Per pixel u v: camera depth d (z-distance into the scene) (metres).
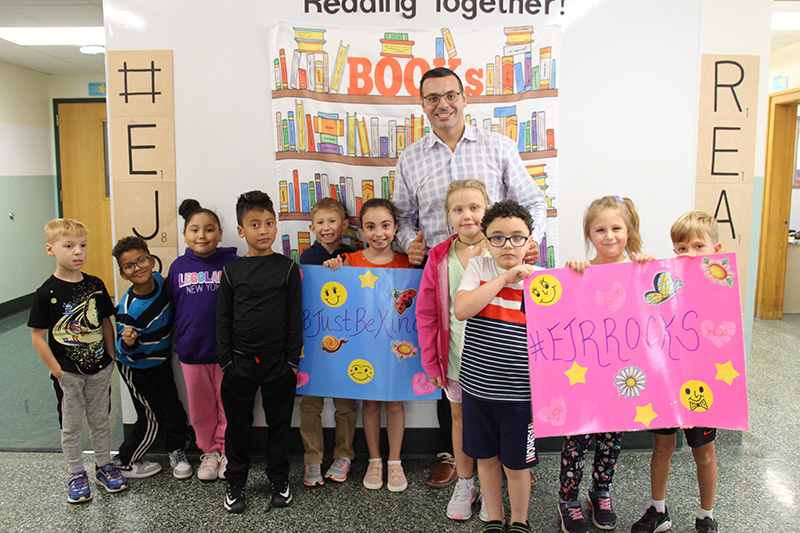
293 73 2.31
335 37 2.30
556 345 1.65
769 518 1.92
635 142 2.38
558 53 2.30
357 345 2.14
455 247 1.87
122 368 2.22
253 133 2.36
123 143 2.38
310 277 2.15
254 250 2.03
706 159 2.45
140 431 2.25
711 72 2.40
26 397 3.14
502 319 1.62
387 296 2.11
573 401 1.66
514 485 1.64
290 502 2.06
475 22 2.29
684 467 2.29
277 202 2.38
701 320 1.70
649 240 2.43
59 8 3.71
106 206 5.90
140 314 2.16
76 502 2.05
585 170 2.37
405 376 2.12
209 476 2.22
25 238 5.41
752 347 4.14
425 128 2.35
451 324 1.89
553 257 2.39
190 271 2.20
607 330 1.68
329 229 2.18
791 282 5.29
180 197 2.39
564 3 2.29
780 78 4.96
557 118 2.33
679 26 2.33
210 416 2.27
